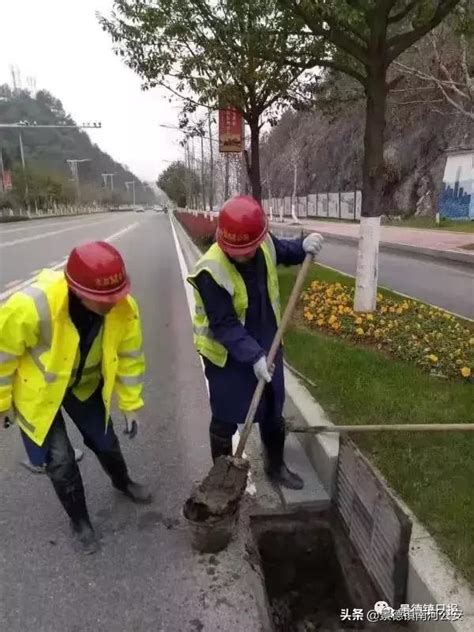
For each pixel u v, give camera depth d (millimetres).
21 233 25250
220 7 7262
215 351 2967
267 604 2496
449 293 8664
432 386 4086
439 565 2238
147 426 4137
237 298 2846
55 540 2838
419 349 4777
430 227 21328
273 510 3039
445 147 25188
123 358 2857
